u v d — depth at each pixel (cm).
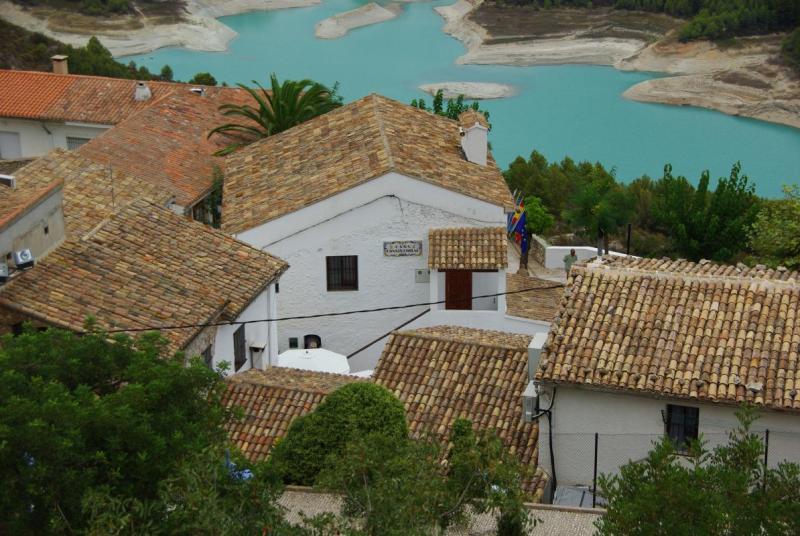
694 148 18625
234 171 8350
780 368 4397
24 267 5103
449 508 3244
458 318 7206
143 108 10638
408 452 3216
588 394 4547
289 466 4375
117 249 5638
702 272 4975
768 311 4644
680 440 4488
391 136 7888
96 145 8831
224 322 5497
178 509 2992
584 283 4916
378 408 4428
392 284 7362
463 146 8038
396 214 7231
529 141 18512
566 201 11131
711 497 2898
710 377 4403
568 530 4044
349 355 7450
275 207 7350
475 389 5141
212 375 3719
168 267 5644
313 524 3006
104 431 3234
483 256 7062
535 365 4719
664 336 4606
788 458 4322
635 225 10594
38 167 7438
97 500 2894
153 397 3497
